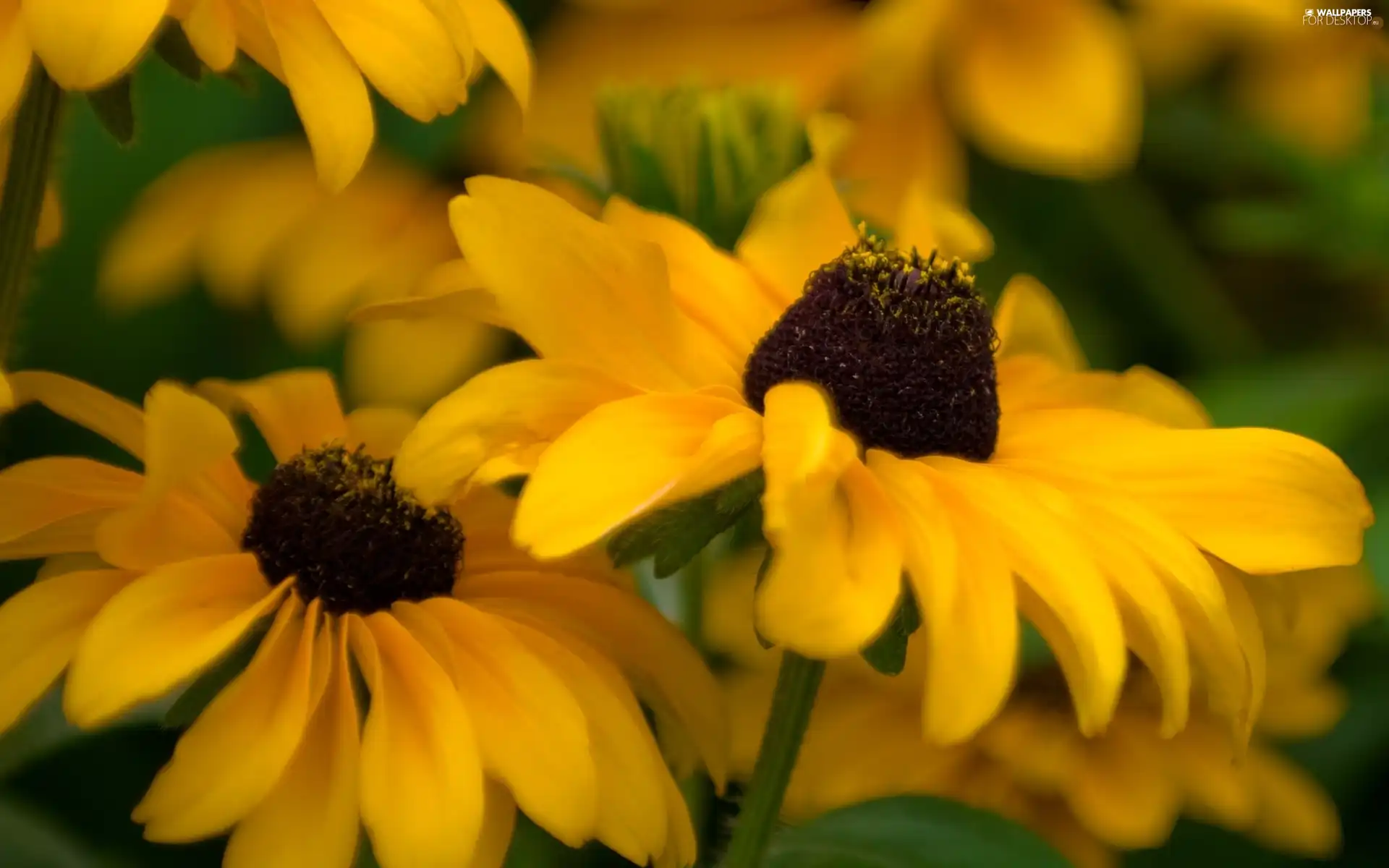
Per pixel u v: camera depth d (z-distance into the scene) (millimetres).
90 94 403
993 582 394
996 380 427
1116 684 391
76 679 392
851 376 415
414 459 395
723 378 420
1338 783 507
